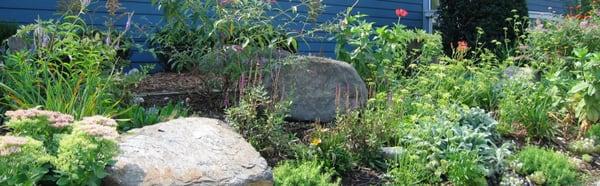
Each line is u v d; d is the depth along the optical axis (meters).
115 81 4.29
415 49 6.30
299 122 4.63
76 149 2.58
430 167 3.81
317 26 6.98
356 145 3.89
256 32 4.73
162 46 6.09
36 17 6.40
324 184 3.34
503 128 4.79
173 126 3.45
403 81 5.53
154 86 5.24
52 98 3.70
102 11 6.56
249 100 3.95
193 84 5.34
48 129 2.95
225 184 2.85
